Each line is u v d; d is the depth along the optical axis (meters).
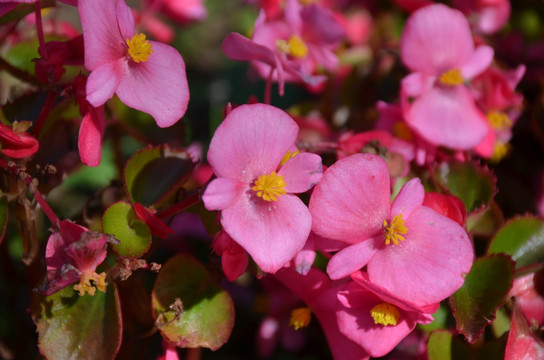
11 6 0.18
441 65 0.22
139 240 0.18
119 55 0.18
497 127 0.23
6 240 0.21
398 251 0.18
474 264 0.19
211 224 0.19
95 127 0.18
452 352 0.19
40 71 0.18
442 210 0.19
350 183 0.18
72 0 0.18
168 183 0.19
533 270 0.20
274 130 0.17
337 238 0.18
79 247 0.17
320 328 0.23
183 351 0.23
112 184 0.21
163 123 0.18
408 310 0.18
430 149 0.22
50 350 0.18
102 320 0.18
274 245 0.17
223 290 0.19
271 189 0.17
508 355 0.19
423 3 0.24
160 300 0.19
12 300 0.22
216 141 0.17
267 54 0.19
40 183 0.19
